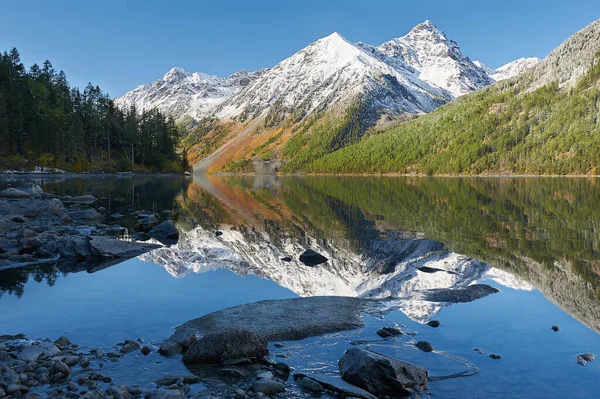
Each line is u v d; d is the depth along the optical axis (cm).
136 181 8619
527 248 1741
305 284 1330
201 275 1439
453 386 672
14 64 12088
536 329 899
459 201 4181
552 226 2333
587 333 873
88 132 12081
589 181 9088
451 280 1320
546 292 1155
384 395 648
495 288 1209
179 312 1056
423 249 1792
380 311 1057
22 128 10056
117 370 729
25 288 1249
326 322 969
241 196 5262
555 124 16250
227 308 1066
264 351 799
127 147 13225
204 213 3328
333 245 1952
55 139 10456
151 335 901
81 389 654
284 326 938
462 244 1862
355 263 1595
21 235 1873
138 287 1277
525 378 694
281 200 4625
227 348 773
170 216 3130
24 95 11138
